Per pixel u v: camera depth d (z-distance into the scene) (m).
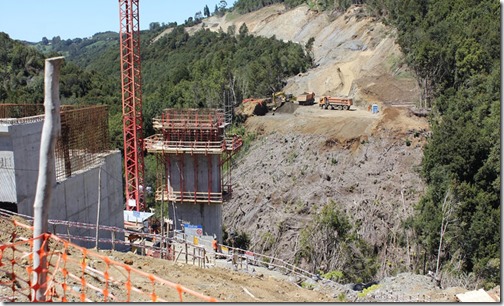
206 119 46.56
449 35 73.88
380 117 68.56
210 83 96.12
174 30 195.25
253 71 101.75
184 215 47.22
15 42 113.81
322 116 75.56
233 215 61.69
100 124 38.94
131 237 39.16
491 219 40.88
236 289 19.06
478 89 60.97
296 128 72.56
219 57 127.56
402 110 67.75
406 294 21.86
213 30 195.25
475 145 47.59
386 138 63.59
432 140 53.97
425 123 64.81
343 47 113.94
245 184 65.56
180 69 123.12
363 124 67.38
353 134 65.69
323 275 39.69
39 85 94.88
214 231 47.12
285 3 183.88
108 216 37.88
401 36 87.56
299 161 65.44
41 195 10.34
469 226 42.47
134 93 56.09
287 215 57.34
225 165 72.88
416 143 61.94
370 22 118.31
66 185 32.19
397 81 83.81
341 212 53.75
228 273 22.02
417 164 58.75
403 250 47.66
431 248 42.91
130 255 21.81
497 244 39.66
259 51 125.12
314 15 150.75
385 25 110.62
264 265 34.22
